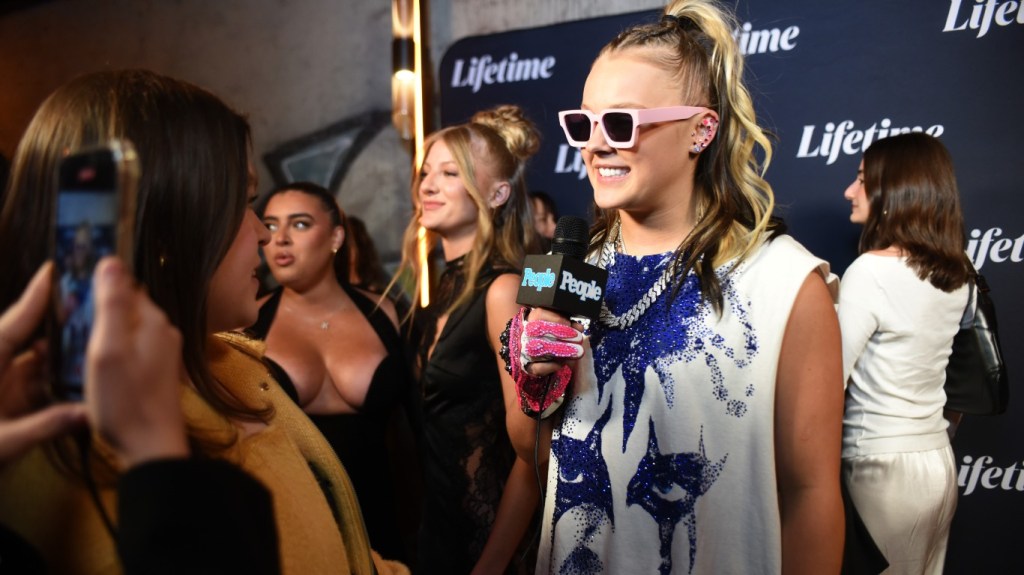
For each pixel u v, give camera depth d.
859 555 1.81
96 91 0.73
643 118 1.08
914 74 2.83
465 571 1.89
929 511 2.07
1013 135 2.71
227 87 4.33
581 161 3.36
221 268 0.86
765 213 1.13
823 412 1.07
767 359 1.06
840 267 2.94
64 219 0.55
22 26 4.71
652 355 1.14
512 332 1.21
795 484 1.09
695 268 1.13
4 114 4.76
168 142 0.75
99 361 0.50
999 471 2.76
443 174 2.13
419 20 3.80
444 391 1.94
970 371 2.22
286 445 0.89
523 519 1.59
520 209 2.22
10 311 0.56
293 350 2.31
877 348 2.12
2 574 0.60
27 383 0.59
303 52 4.16
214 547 0.55
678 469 1.11
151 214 0.74
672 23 1.17
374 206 4.04
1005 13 2.71
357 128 4.06
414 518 2.74
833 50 2.93
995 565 2.76
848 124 2.92
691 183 1.18
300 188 2.45
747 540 1.07
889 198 2.19
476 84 3.55
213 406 0.79
